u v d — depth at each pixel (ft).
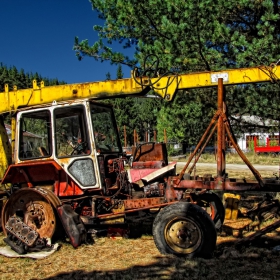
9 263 17.33
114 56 32.48
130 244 19.30
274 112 29.81
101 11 33.55
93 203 19.89
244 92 29.60
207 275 14.55
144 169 20.44
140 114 162.09
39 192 19.33
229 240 19.52
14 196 20.12
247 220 22.35
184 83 20.94
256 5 28.60
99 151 19.80
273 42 26.91
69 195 20.39
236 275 14.44
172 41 28.22
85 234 19.24
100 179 19.61
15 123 22.97
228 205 22.65
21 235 18.72
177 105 33.19
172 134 108.99
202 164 73.56
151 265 15.89
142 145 21.49
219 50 28.86
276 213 21.57
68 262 16.94
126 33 32.91
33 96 23.08
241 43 26.96
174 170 20.77
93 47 32.37
